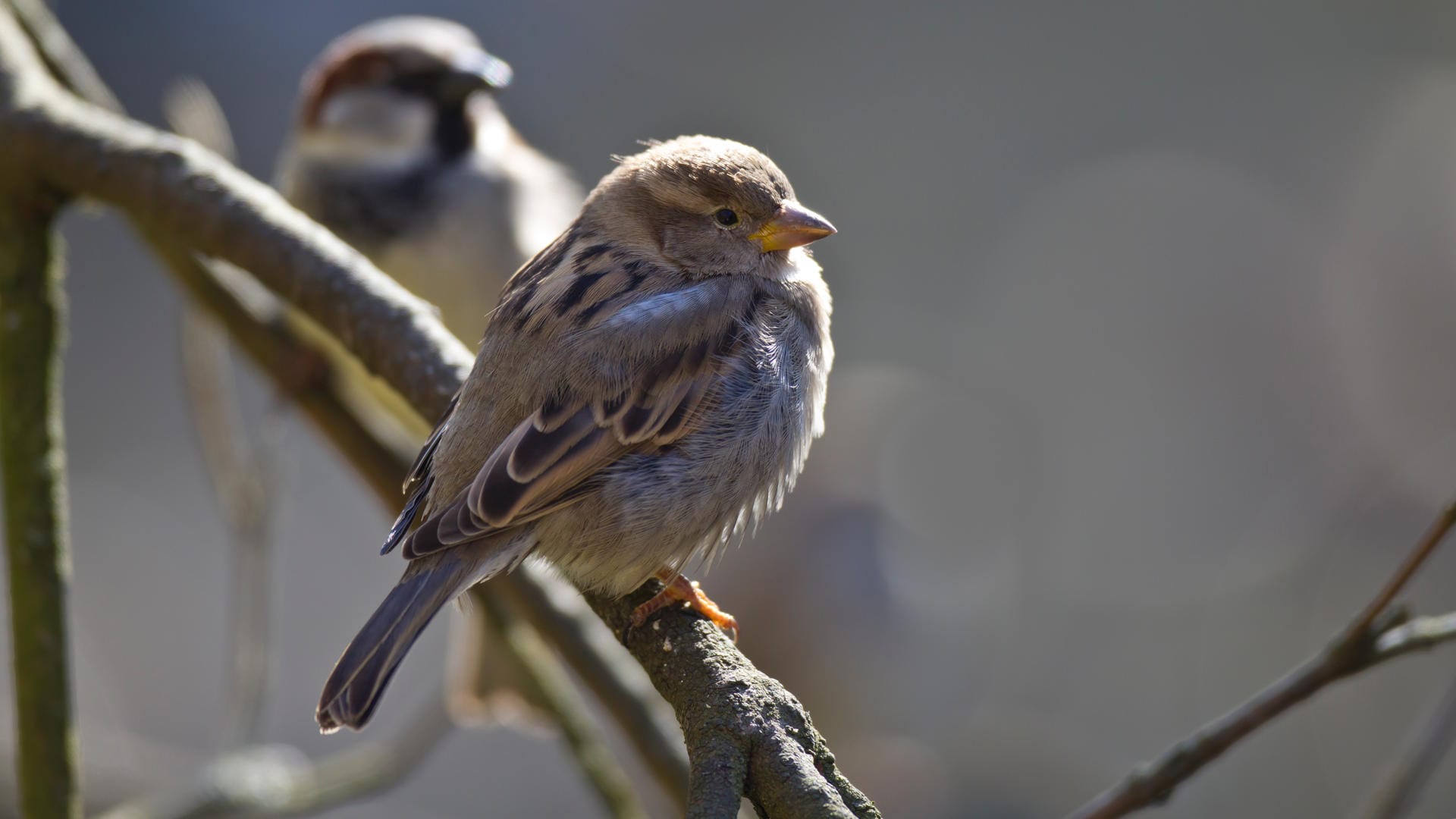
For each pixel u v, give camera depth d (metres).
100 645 14.19
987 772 12.82
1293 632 15.11
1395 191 19.45
